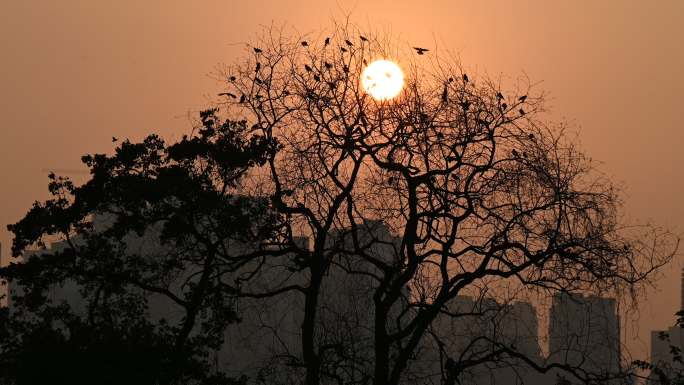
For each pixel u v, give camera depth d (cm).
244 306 6016
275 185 5556
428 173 5247
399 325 5469
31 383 5891
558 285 5181
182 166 6203
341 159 5397
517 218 5156
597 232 5084
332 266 5775
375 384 5328
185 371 6188
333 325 5478
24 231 6575
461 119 5247
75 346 5953
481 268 5275
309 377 5397
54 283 6769
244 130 6203
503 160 5200
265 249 5803
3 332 6462
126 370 5869
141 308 6638
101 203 6519
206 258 6181
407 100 5331
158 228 6838
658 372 5416
